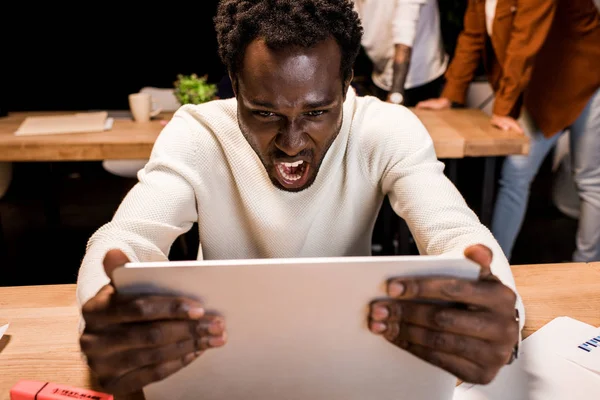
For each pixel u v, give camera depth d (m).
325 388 0.72
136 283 0.65
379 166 1.03
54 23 3.94
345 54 0.83
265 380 0.71
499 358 0.68
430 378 0.71
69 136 2.11
